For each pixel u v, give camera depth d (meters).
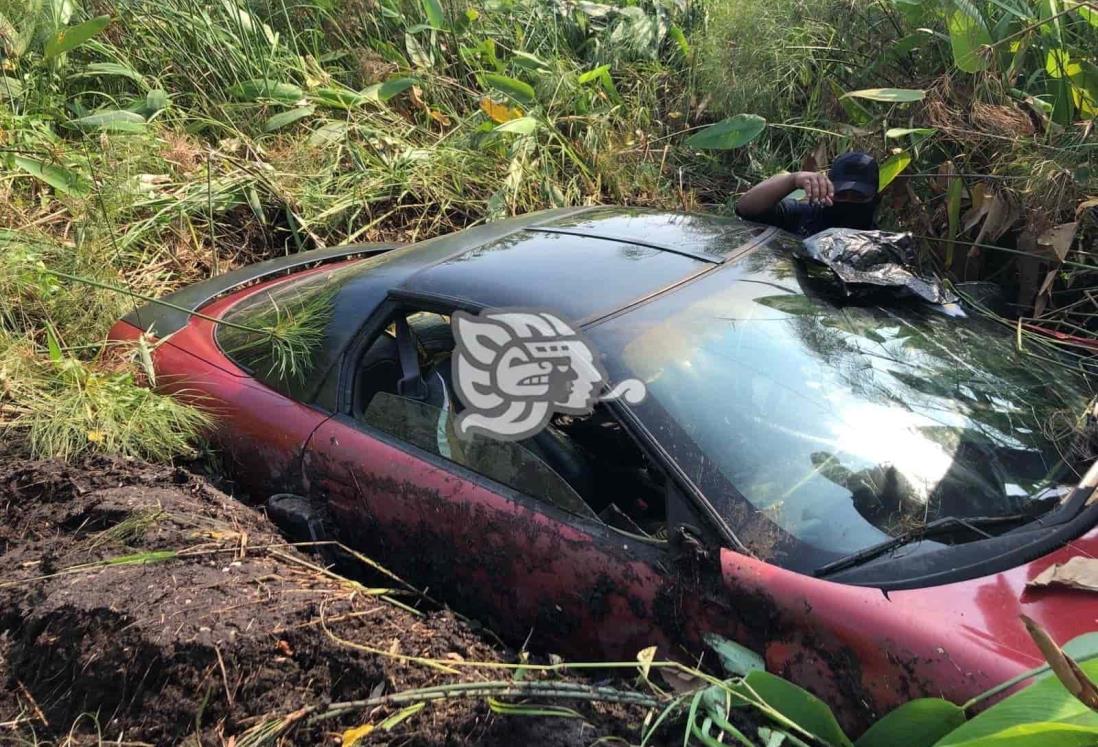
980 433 2.34
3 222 4.55
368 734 2.11
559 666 2.10
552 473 2.39
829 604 1.94
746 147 5.77
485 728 2.07
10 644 2.48
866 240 2.86
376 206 5.45
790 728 1.90
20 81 5.27
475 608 2.55
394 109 6.01
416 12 6.43
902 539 2.08
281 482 2.98
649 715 1.93
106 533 2.79
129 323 3.75
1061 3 4.43
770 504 2.16
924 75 4.86
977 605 1.89
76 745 2.20
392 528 2.69
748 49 5.52
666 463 2.22
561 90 5.97
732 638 2.06
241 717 2.20
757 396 2.34
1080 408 2.51
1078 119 4.29
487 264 2.85
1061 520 2.10
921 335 2.65
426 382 2.72
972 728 1.63
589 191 5.68
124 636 2.33
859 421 2.31
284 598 2.47
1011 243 4.27
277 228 5.18
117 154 4.93
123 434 3.22
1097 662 1.59
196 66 5.75
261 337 3.24
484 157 5.65
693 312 2.52
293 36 6.06
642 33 6.62
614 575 2.24
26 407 3.47
